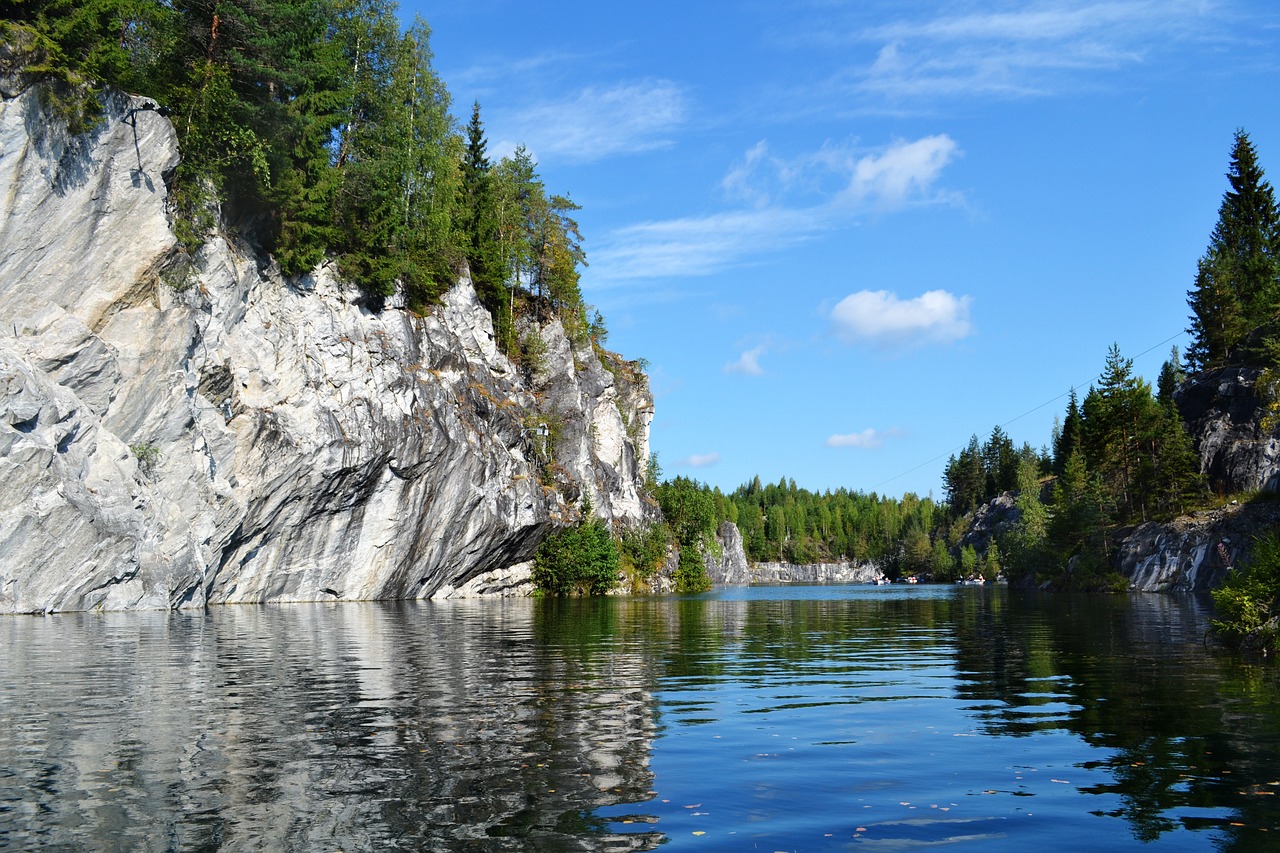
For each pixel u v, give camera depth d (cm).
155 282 4678
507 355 9162
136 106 4588
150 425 4666
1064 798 1028
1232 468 9031
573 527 8612
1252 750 1261
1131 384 10150
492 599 7488
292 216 5741
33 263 4291
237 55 5269
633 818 943
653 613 5384
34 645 2712
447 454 6769
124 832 877
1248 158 11862
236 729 1382
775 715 1562
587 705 1648
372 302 6556
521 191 10250
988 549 15888
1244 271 11475
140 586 4469
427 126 7600
